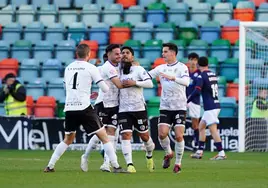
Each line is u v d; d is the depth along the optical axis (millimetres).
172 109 44719
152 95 76562
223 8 85750
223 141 69125
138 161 54844
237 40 82250
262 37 69938
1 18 88188
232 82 78562
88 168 47438
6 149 69188
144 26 84438
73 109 42188
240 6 85812
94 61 73375
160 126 45406
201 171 45531
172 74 44875
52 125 69625
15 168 46875
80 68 42406
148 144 44531
